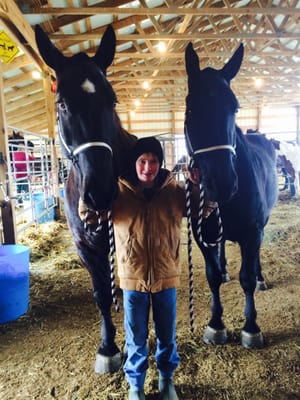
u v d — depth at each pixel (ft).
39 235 14.70
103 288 5.35
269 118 52.01
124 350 5.75
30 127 41.32
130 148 5.27
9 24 12.62
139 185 4.33
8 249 8.16
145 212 4.24
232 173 4.67
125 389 4.94
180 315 7.21
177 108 49.90
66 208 5.51
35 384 5.13
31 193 14.83
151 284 4.22
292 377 5.05
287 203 22.03
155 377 5.12
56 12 14.26
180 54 21.77
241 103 48.70
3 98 9.50
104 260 5.28
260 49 27.35
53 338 6.49
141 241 4.21
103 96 3.95
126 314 4.40
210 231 5.72
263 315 7.02
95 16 18.06
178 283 4.42
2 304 7.01
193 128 4.81
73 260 11.29
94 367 5.46
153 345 5.98
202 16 19.62
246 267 5.87
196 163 4.92
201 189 4.51
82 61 4.19
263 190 6.23
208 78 4.79
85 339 6.41
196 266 10.48
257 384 4.92
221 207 5.50
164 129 50.98
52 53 4.25
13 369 5.52
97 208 3.98
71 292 8.71
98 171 3.81
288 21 23.54
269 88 40.22
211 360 5.53
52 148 19.81
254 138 8.77
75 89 3.86
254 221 5.75
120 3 16.31
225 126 4.60
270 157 8.30
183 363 5.47
